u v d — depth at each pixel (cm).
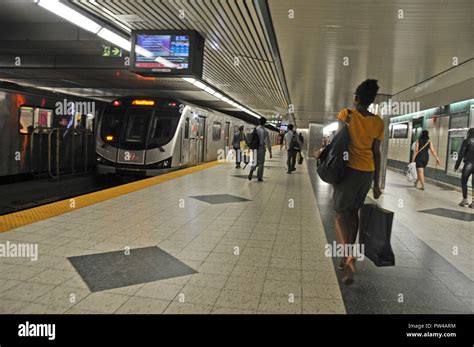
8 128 1074
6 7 976
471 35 533
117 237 465
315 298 317
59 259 383
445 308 307
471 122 1036
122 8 626
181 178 1050
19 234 460
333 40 596
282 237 496
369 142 337
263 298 313
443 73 791
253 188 914
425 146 1061
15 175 1136
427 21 487
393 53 646
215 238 480
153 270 364
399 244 491
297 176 1238
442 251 465
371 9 459
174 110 1235
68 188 1118
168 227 522
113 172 1184
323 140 2444
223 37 774
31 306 287
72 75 1725
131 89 2147
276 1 447
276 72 1082
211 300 306
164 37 736
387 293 332
